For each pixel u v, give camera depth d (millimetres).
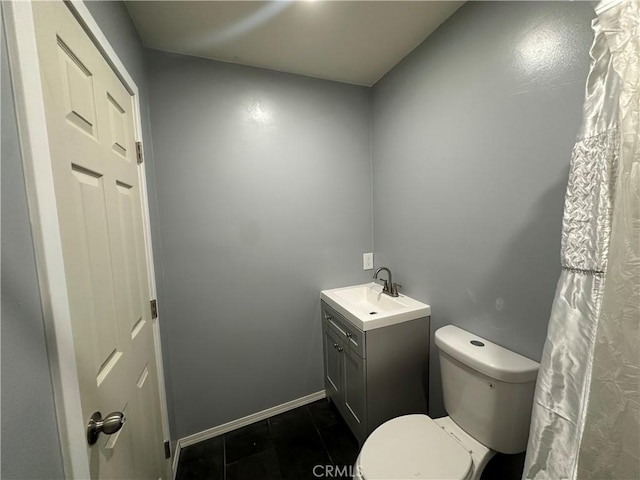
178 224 1461
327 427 1637
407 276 1658
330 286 1883
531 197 961
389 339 1385
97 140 731
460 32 1187
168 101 1409
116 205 851
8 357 374
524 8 942
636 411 541
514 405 947
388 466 924
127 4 1069
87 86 683
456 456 956
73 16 619
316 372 1882
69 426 491
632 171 543
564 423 647
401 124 1613
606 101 602
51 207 471
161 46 1367
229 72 1525
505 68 1018
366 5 1139
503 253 1075
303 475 1329
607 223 599
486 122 1104
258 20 1209
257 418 1714
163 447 1231
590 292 627
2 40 397
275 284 1717
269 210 1665
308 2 1114
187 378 1532
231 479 1320
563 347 666
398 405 1442
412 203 1570
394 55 1523
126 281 895
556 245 899
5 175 388
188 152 1459
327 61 1562
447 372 1177
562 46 845
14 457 374
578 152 652
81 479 512
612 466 565
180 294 1487
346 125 1853
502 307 1095
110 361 732
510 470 1100
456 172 1263
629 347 548
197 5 1104
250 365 1686
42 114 460
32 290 432
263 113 1612
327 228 1845
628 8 539
